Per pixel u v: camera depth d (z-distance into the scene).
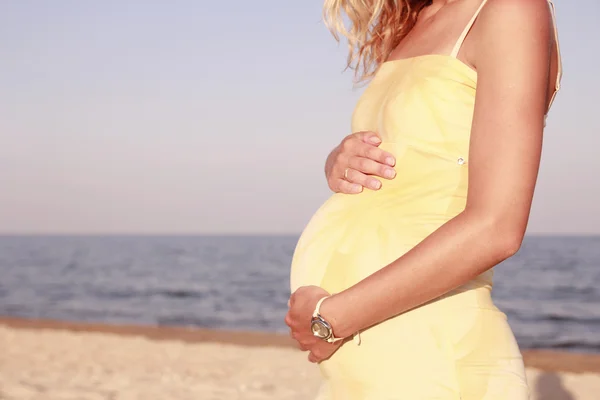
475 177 1.39
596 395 7.43
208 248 94.56
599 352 16.28
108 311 27.72
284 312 26.81
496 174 1.35
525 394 1.44
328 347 1.59
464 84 1.54
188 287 37.50
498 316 1.52
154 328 15.52
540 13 1.41
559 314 24.47
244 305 29.56
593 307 26.22
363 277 1.60
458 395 1.43
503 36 1.40
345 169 1.74
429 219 1.55
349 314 1.48
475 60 1.49
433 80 1.56
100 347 10.91
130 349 10.72
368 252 1.61
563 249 73.56
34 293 35.16
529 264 46.66
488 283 1.56
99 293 34.88
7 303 31.03
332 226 1.73
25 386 6.70
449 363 1.45
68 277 45.09
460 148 1.55
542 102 1.39
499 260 1.37
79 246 113.19
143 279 43.28
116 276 45.62
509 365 1.45
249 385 7.31
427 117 1.57
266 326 22.45
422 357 1.46
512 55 1.38
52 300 32.09
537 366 10.31
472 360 1.45
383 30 2.18
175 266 55.22
